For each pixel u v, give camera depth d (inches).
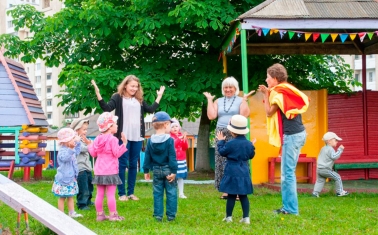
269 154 458.9
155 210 272.2
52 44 592.1
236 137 266.2
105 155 270.8
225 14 492.4
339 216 288.4
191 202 339.6
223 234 235.9
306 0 408.5
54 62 586.2
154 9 519.2
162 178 272.7
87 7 504.1
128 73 511.8
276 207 319.6
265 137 459.2
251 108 461.1
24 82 522.9
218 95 513.3
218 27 505.4
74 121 313.4
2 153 496.7
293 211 289.7
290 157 286.5
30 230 235.5
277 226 256.5
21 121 476.1
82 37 562.3
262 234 236.5
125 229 248.5
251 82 534.9
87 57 555.5
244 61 395.2
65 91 566.3
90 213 293.3
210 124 678.5
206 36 532.4
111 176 270.1
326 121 474.9
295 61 583.2
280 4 398.0
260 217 279.4
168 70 528.4
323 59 625.6
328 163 376.5
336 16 387.2
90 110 543.8
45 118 527.8
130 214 290.7
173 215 272.2
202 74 519.5
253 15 386.6
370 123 494.0
